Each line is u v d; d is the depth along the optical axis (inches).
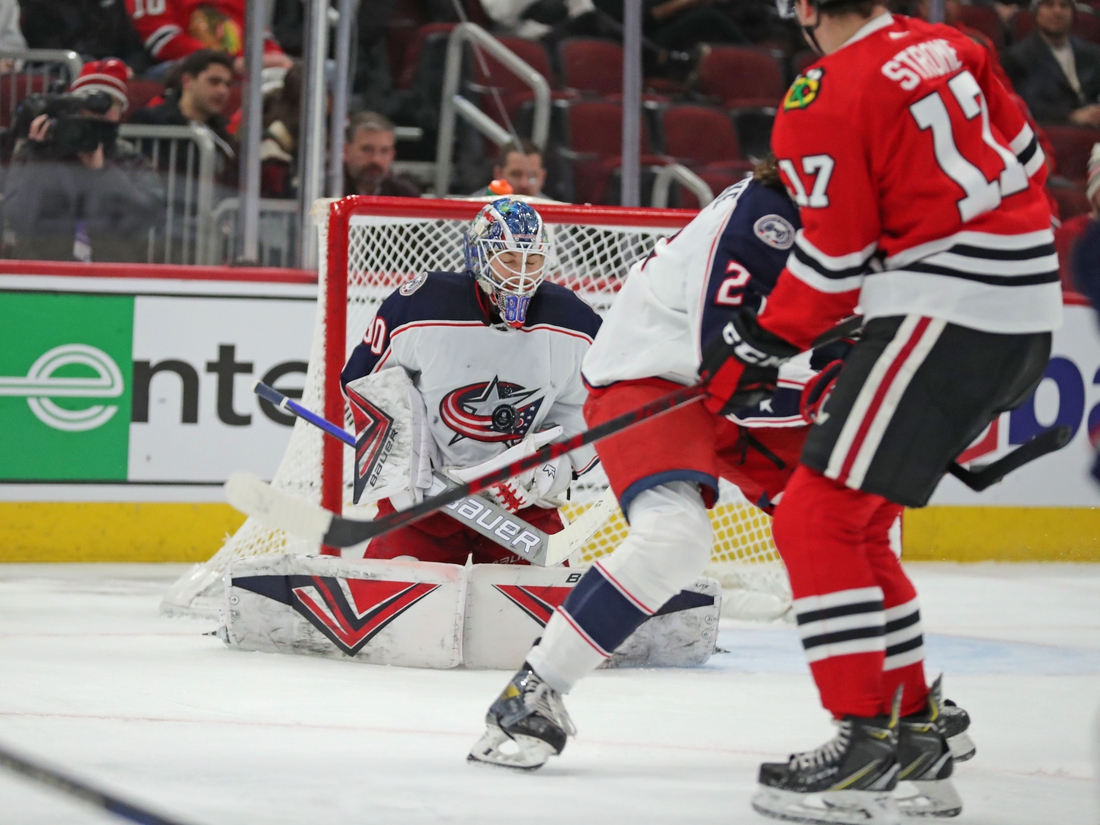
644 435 313.9
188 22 922.1
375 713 366.0
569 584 449.1
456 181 974.4
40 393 776.3
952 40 285.9
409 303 458.6
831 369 303.3
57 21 914.7
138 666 436.5
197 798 268.1
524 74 971.3
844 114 266.5
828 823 266.4
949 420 269.7
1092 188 928.9
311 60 796.0
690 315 313.6
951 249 269.3
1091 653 526.3
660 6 1114.1
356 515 616.4
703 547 306.3
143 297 784.9
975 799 291.4
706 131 1036.5
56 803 261.1
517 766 302.7
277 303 799.7
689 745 339.6
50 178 803.4
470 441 470.6
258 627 467.8
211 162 823.1
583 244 668.7
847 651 269.3
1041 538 908.6
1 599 614.9
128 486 788.0
